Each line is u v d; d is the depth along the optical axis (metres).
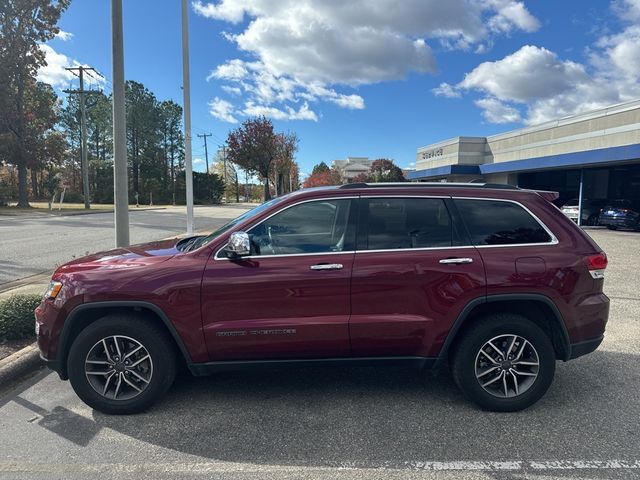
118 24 7.75
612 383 4.45
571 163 25.91
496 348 3.85
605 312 3.94
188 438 3.48
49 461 3.18
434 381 4.50
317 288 3.75
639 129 25.64
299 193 4.05
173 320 3.71
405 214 3.97
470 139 42.53
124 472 3.06
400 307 3.80
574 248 3.93
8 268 10.13
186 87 13.95
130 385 3.83
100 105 70.75
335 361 3.88
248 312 3.75
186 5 13.77
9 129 36.44
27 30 35.72
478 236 3.93
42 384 4.52
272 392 4.27
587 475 3.01
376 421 3.73
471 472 3.04
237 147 42.09
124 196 8.05
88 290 3.70
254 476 3.01
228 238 3.86
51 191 66.62
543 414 3.84
